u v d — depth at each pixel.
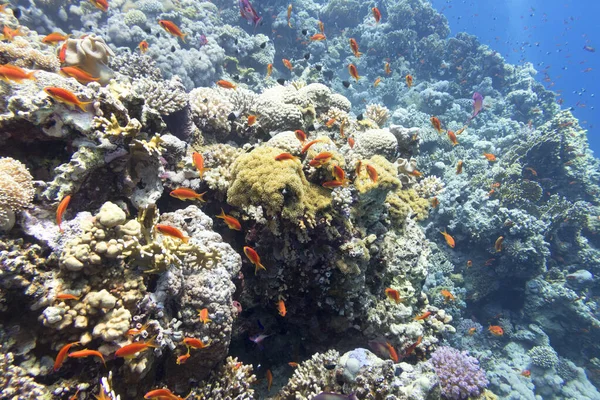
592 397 10.86
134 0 14.85
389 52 20.73
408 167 7.01
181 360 3.41
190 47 14.29
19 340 2.81
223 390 4.12
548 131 14.28
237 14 18.22
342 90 18.67
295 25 18.73
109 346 2.98
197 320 3.77
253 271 5.05
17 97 3.21
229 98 6.89
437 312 7.04
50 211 3.31
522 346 11.73
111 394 2.78
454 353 6.11
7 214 2.89
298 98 6.34
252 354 5.55
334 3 21.64
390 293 5.19
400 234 6.60
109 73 4.89
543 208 12.62
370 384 4.41
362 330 5.59
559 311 11.96
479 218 10.99
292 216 4.29
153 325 3.29
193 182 4.80
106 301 2.94
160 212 4.84
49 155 3.64
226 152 5.50
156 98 5.23
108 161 3.57
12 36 4.93
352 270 4.75
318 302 5.07
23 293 2.80
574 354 11.98
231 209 5.02
